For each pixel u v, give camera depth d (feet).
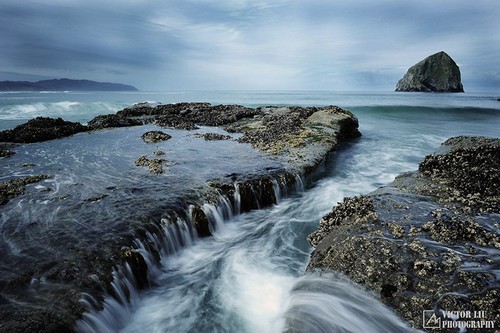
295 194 41.24
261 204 37.17
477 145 39.78
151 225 26.43
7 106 122.31
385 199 28.32
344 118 73.36
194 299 22.56
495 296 16.51
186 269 26.07
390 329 17.24
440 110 138.41
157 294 23.12
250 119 81.25
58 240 23.71
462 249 20.42
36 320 16.35
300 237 31.37
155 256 25.25
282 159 45.96
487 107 153.38
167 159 45.57
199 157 46.83
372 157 59.36
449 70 468.34
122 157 47.32
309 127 66.90
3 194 31.48
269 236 31.50
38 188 33.99
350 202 28.60
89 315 17.93
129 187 34.37
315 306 19.52
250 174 39.11
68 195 32.04
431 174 34.71
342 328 17.83
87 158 46.78
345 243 22.71
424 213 25.36
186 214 29.73
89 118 113.50
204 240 30.32
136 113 96.07
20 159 46.34
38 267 20.61
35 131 61.82
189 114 92.73
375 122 108.27
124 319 20.40
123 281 21.48
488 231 22.12
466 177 31.45
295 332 17.57
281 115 79.36
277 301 21.88
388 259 20.24
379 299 18.57
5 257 21.59
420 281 18.43
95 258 21.76
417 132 87.45
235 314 21.01
